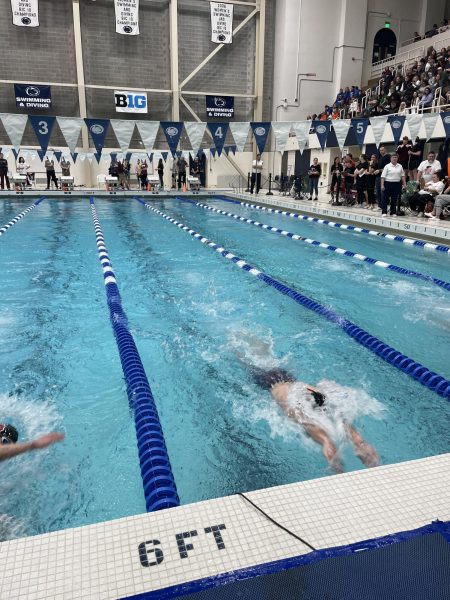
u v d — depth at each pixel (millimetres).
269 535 1312
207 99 18469
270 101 19359
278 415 2561
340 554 1224
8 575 1189
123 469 2137
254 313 4270
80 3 16625
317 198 13641
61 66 17078
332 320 4102
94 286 5066
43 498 1948
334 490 1510
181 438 2377
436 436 2391
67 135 6992
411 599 1104
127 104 17781
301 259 6531
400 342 3596
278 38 18219
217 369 3123
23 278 5367
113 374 3070
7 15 16234
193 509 1419
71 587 1153
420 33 18609
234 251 7043
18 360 3256
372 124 8203
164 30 17688
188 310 4320
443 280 5379
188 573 1188
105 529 1342
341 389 2859
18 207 12672
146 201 15281
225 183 19812
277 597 1112
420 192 9000
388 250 7102
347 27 17594
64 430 2434
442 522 1346
